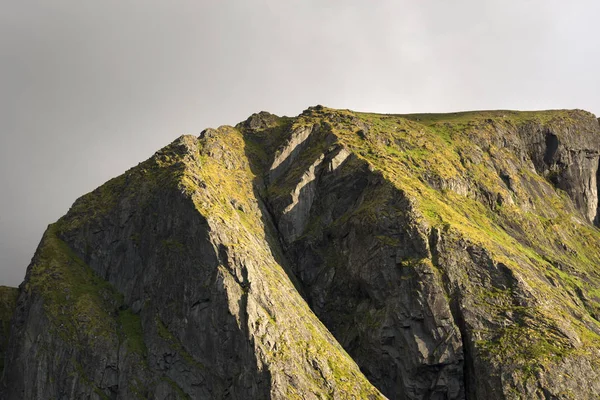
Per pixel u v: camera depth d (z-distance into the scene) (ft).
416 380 506.89
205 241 511.81
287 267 597.52
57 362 494.18
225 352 476.95
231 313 481.87
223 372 473.67
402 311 523.70
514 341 499.10
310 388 466.29
